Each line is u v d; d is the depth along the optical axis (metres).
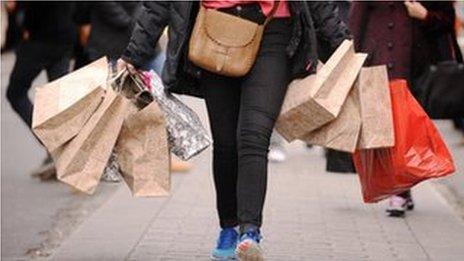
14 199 19.70
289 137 12.55
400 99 12.91
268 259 13.80
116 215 16.95
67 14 21.55
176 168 22.00
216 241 14.84
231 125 12.78
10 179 22.11
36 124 12.14
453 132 30.34
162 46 20.41
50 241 16.00
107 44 20.19
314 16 12.52
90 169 12.08
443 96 15.51
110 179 12.58
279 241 14.98
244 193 12.04
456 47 17.36
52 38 21.56
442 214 17.39
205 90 12.77
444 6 17.06
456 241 15.18
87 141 12.05
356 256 14.12
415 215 17.28
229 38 12.16
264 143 12.13
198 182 20.58
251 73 12.30
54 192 20.41
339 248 14.61
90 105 12.14
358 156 13.18
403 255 14.24
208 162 23.62
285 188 19.98
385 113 12.39
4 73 44.75
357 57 12.52
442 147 12.88
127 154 12.39
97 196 19.83
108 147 12.12
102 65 12.66
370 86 12.43
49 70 22.08
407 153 12.79
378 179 13.09
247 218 12.00
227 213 13.12
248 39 12.13
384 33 17.16
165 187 12.41
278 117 12.39
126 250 14.33
